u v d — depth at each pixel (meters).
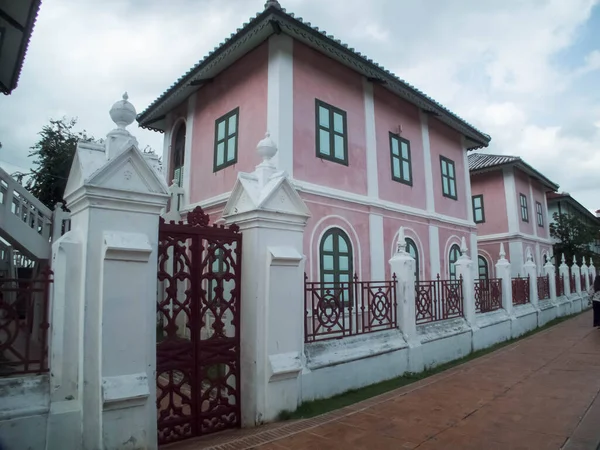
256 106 9.19
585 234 23.39
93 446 3.55
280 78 8.68
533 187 21.52
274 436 4.23
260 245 4.88
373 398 5.57
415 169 12.45
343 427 4.49
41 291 3.67
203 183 10.80
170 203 11.45
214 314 4.73
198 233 4.64
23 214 8.70
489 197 19.52
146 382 3.81
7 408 3.33
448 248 13.52
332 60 10.04
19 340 4.81
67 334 3.63
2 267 11.13
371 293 6.74
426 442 4.08
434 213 12.84
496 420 4.70
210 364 4.62
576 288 18.94
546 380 6.48
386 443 4.05
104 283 3.70
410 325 7.23
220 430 4.60
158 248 4.24
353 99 10.49
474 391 5.93
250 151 9.23
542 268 20.69
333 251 9.38
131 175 3.95
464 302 9.24
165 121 13.37
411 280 7.39
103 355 3.62
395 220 11.30
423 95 11.94
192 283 4.56
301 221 5.29
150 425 3.85
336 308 6.05
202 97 11.27
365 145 10.65
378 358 6.41
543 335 11.29
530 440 4.09
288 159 8.59
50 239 8.78
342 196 9.64
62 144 15.48
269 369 4.71
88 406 3.56
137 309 3.86
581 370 7.09
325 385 5.53
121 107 4.09
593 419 4.63
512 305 11.83
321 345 5.72
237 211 5.12
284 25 8.38
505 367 7.50
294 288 5.13
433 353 7.66
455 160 14.73
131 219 3.96
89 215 3.75
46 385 3.55
